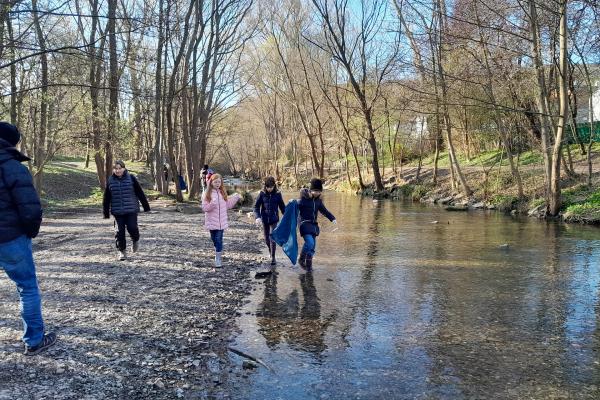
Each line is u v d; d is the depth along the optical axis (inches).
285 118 2222.0
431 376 192.7
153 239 483.2
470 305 287.9
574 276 360.5
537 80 715.4
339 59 1272.1
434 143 1604.3
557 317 265.7
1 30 453.1
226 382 185.2
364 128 1459.2
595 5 540.4
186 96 1068.5
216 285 323.0
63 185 1106.1
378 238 551.2
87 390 166.6
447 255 445.1
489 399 174.2
